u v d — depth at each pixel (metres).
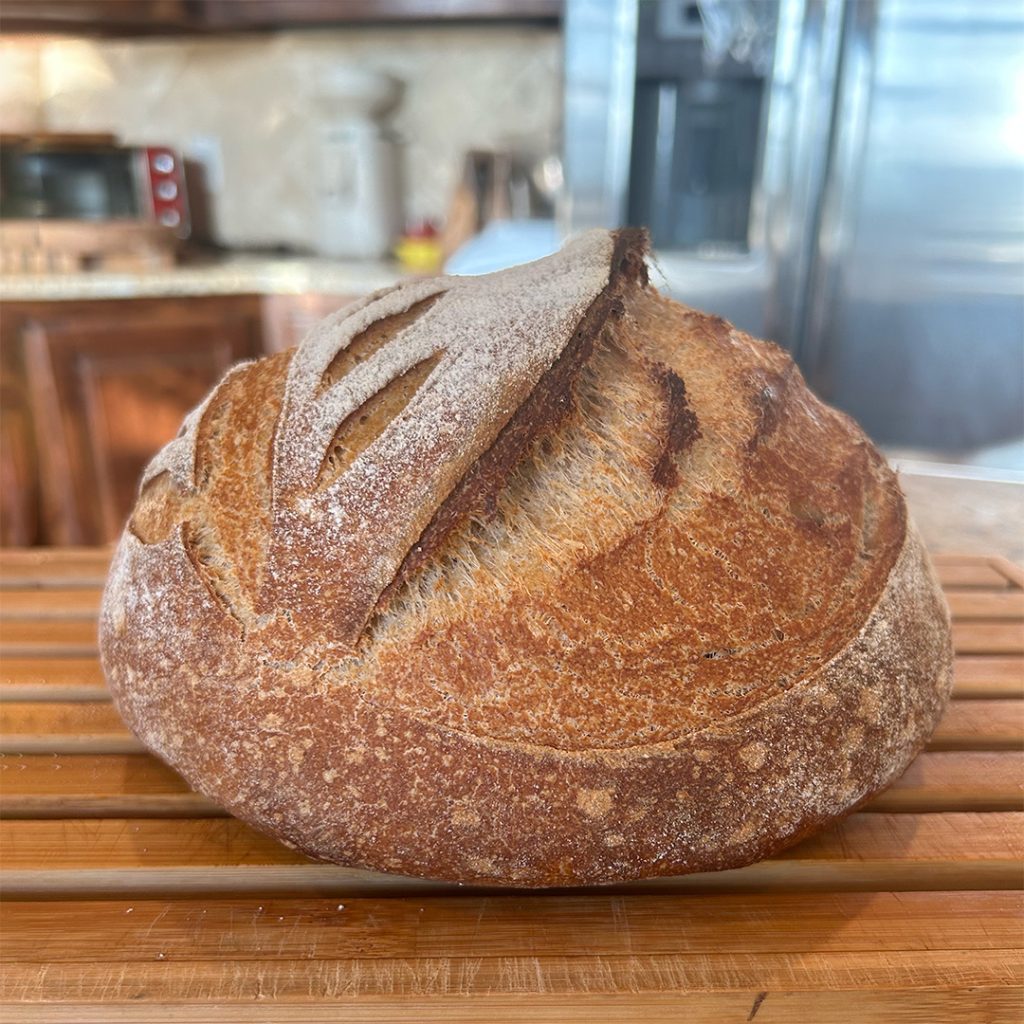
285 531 0.54
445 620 0.51
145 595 0.58
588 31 1.48
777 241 1.57
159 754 0.58
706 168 1.60
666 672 0.52
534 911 0.55
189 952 0.52
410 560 0.52
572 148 1.57
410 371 0.56
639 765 0.50
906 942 0.53
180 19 1.75
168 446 0.66
